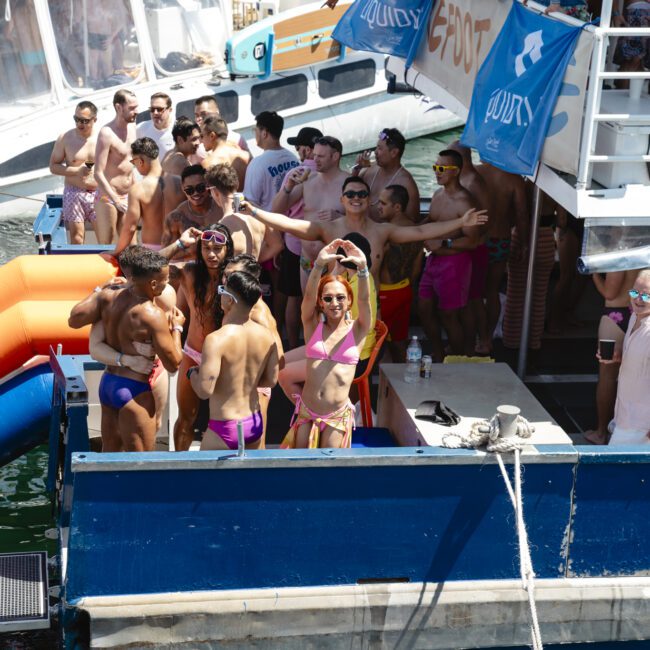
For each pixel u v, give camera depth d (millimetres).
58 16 17938
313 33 20703
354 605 7473
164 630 7273
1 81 17750
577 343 11781
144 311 7660
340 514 7359
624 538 7734
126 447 8055
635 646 7953
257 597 7383
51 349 8773
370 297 8492
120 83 18938
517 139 7938
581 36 7309
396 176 10875
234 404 7527
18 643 7711
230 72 19891
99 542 7102
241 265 8008
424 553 7559
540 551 7684
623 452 7477
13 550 9078
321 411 7926
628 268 7551
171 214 10023
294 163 11523
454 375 9234
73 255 10477
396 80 12641
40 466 10594
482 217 9398
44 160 18328
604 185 7676
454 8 9586
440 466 7352
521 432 7383
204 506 7168
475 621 7676
